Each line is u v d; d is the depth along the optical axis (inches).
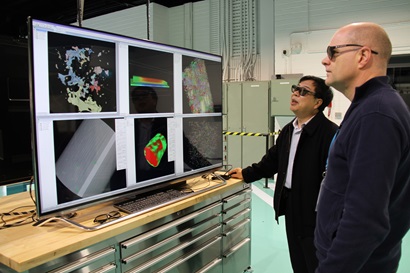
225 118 222.7
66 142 53.6
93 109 57.6
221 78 92.0
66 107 53.3
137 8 263.3
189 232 70.5
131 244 56.1
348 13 197.6
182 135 78.3
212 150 89.3
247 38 236.4
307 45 211.9
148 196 69.3
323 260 40.7
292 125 81.9
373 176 35.4
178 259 68.4
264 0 227.5
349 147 39.3
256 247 120.2
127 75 63.4
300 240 75.6
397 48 185.2
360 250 35.9
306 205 73.7
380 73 41.5
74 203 55.2
